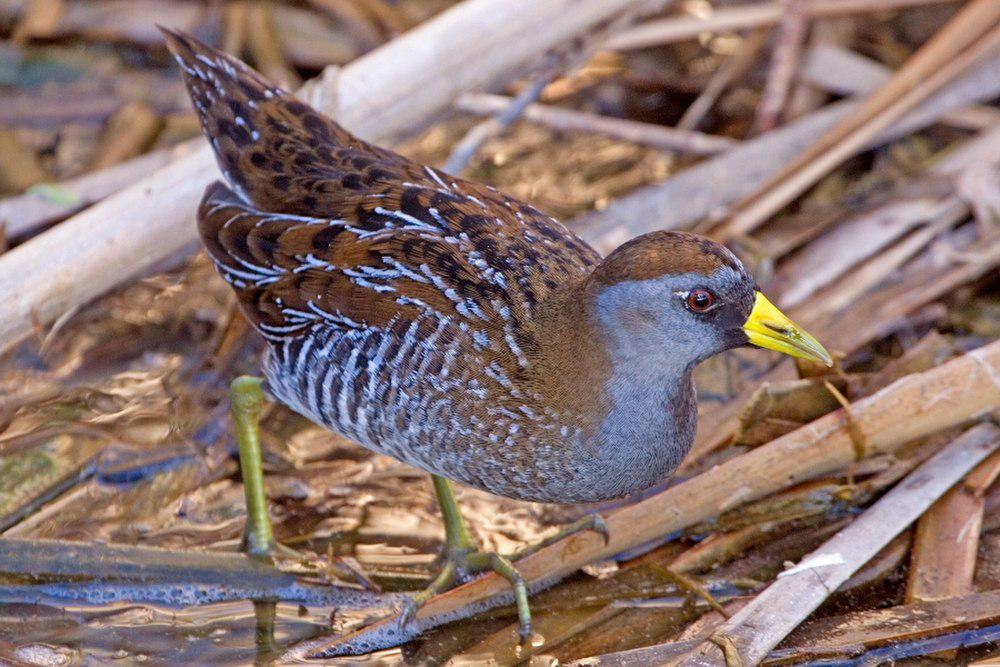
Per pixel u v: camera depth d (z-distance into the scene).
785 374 9.91
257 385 8.70
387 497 9.27
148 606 8.33
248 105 8.75
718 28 12.39
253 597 8.44
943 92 11.47
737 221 10.84
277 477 9.39
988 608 7.86
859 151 11.50
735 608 8.12
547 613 8.23
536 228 8.19
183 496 9.18
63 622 8.20
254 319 8.43
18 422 9.58
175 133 12.02
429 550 8.84
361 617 8.31
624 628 8.12
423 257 7.90
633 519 8.43
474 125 12.38
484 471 8.01
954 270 10.55
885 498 8.48
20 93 12.19
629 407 7.73
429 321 7.77
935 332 9.81
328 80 9.89
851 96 12.12
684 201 11.08
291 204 8.35
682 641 7.80
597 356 7.61
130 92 12.27
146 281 10.73
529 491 8.08
